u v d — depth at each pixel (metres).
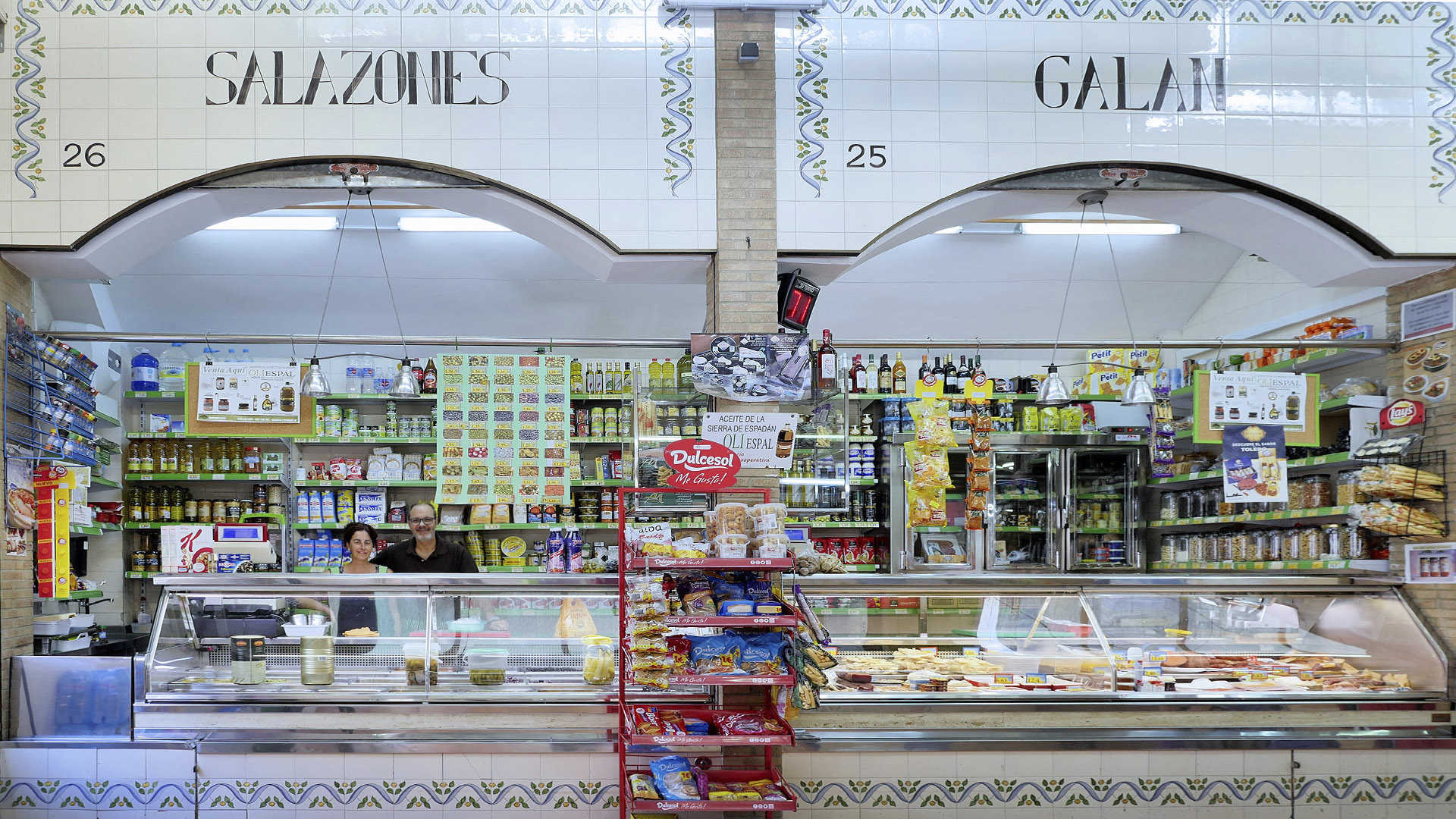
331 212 7.65
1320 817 5.38
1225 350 8.69
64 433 5.94
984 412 6.98
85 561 7.48
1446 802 5.45
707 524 5.20
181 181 5.41
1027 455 8.81
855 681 5.35
